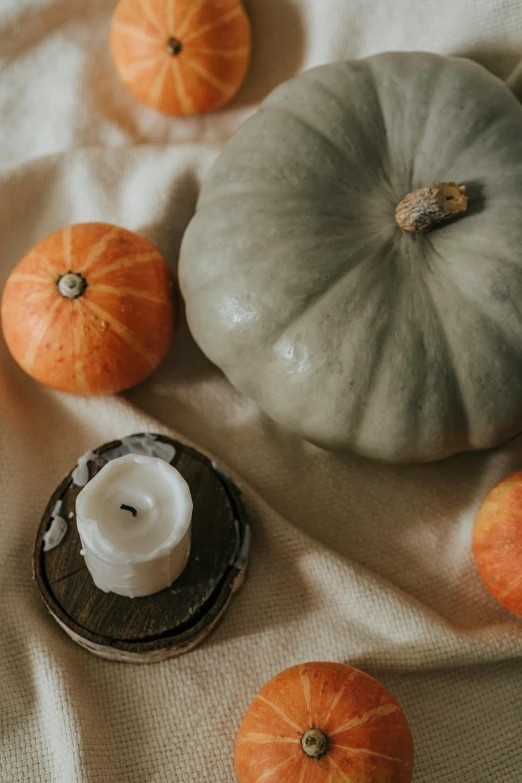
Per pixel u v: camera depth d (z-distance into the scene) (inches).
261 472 23.0
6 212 24.4
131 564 18.2
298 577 21.5
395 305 20.1
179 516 18.5
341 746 17.8
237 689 20.6
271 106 21.8
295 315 20.3
